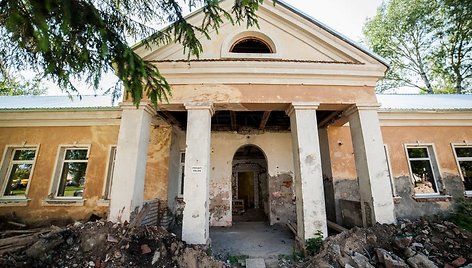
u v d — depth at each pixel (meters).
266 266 4.42
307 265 4.10
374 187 5.00
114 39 3.06
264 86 5.46
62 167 7.31
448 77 14.23
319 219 4.71
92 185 7.05
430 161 7.57
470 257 4.06
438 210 6.96
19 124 7.37
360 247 4.27
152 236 4.30
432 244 4.35
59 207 6.82
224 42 5.77
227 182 8.34
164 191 7.28
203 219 4.64
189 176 4.86
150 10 3.71
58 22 2.52
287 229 7.42
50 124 7.43
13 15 2.20
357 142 5.49
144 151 5.24
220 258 4.75
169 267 3.84
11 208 6.75
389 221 4.83
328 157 7.60
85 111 7.29
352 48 5.65
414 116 7.57
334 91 5.54
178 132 8.59
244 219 10.05
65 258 3.79
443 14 12.27
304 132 5.20
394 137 7.56
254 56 5.67
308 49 5.84
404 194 7.08
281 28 5.97
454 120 7.70
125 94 5.30
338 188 7.29
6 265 3.25
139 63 3.27
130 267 3.72
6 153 7.18
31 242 3.73
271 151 8.66
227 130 8.77
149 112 5.49
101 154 7.31
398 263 3.77
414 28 14.39
